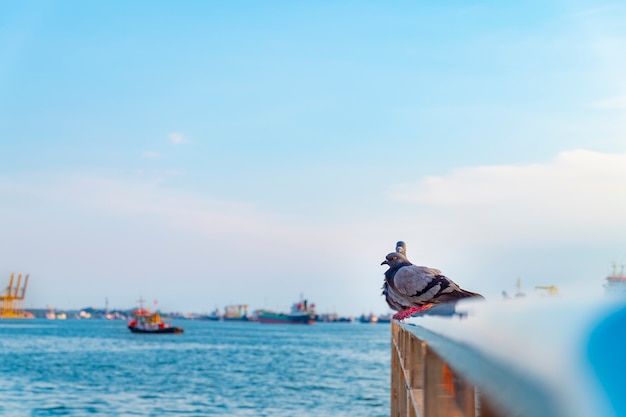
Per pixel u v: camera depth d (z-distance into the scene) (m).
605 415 1.25
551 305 1.79
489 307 2.36
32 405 54.50
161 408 53.66
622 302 1.64
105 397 60.28
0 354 121.12
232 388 68.94
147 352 133.25
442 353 3.14
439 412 4.31
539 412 1.32
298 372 90.56
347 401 58.88
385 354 138.75
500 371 1.63
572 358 1.39
